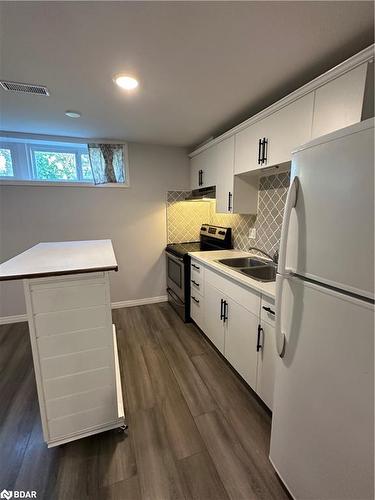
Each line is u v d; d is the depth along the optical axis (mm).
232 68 1468
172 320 3066
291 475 1116
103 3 977
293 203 994
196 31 1149
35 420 1616
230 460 1355
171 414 1666
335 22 1092
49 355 1310
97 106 1992
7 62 1384
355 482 809
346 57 1357
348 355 795
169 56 1347
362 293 741
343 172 778
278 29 1141
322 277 878
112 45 1248
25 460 1351
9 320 2998
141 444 1448
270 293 1506
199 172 3105
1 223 2834
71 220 3068
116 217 3244
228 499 1177
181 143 3201
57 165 3035
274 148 1745
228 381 1990
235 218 2900
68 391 1373
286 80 1614
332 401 867
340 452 853
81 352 1367
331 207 826
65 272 1222
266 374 1617
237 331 1931
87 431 1445
